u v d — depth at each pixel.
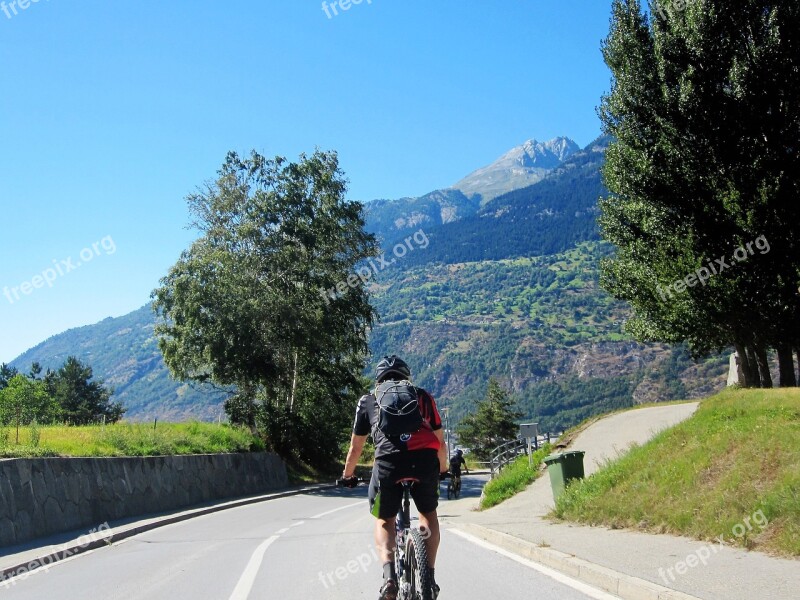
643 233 29.36
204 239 42.94
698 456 12.22
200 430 35.38
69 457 17.45
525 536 11.71
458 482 31.84
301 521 19.83
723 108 25.73
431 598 5.16
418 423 5.80
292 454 46.53
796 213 25.14
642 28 27.62
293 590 8.63
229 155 44.31
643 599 7.12
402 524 5.93
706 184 26.44
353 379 47.41
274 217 43.28
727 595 6.68
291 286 43.12
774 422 12.71
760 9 25.72
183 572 10.38
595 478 14.52
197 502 26.95
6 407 41.00
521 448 29.78
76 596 8.77
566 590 7.88
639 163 27.39
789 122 25.38
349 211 45.59
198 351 40.94
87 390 89.06
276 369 42.53
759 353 27.61
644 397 190.50
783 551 8.41
